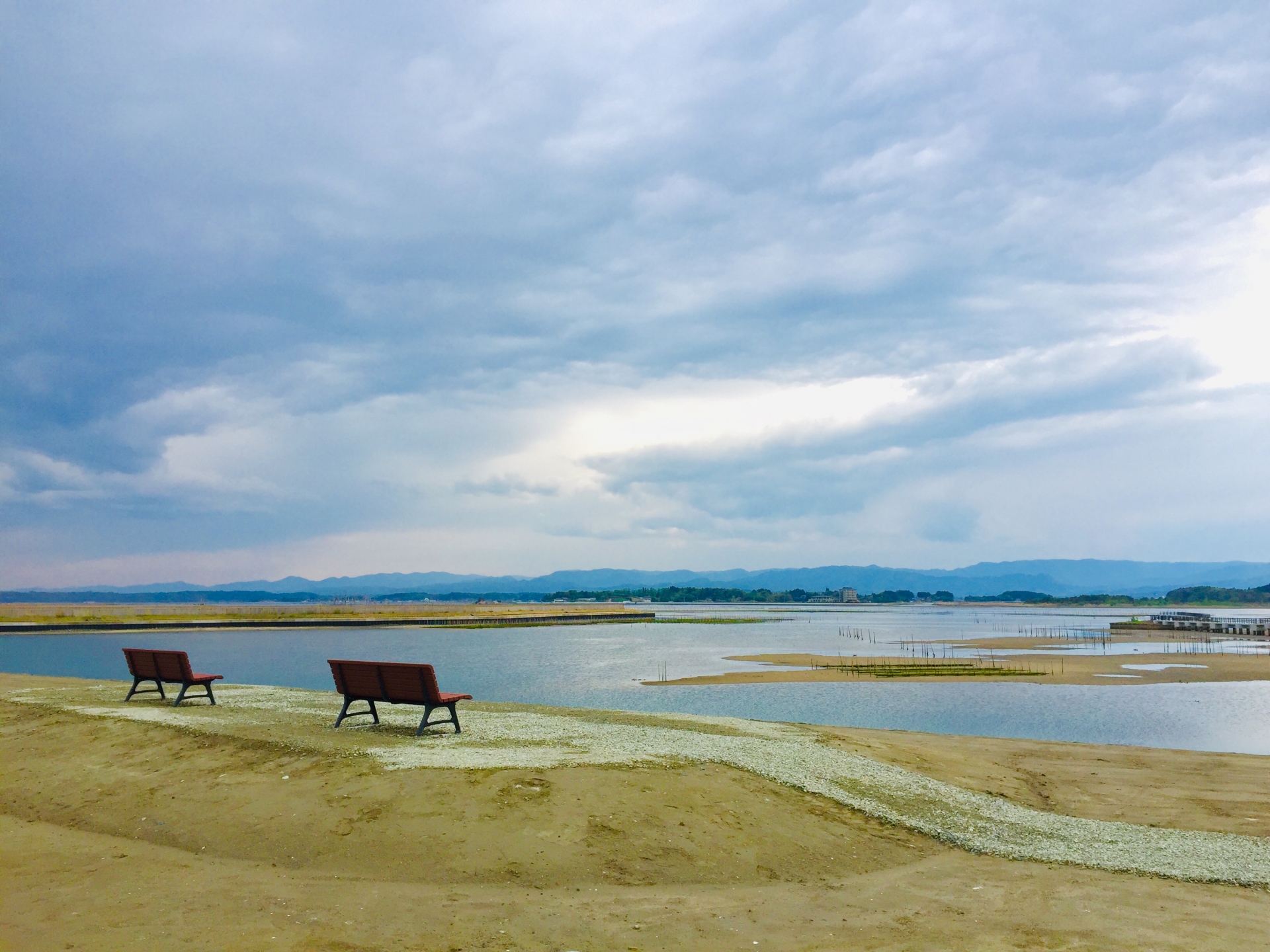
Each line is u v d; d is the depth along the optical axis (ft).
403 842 32.12
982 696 127.03
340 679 53.31
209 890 28.32
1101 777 54.44
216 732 48.11
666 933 25.73
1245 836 40.70
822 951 24.61
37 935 24.00
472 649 245.04
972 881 31.99
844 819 38.50
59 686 79.97
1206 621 416.67
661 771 40.93
